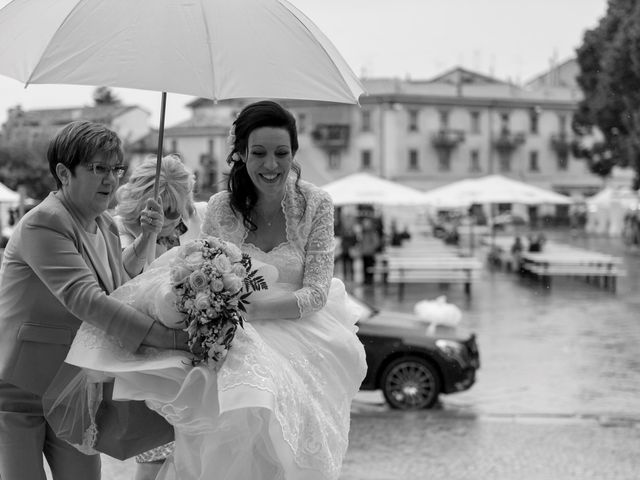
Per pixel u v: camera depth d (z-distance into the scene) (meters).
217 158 83.19
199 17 3.38
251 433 3.22
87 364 3.21
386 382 11.22
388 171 90.50
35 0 3.51
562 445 8.68
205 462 3.27
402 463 7.89
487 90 94.69
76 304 3.27
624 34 47.72
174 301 3.15
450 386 11.18
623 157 51.81
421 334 11.33
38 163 49.44
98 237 3.68
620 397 11.93
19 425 3.52
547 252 35.53
